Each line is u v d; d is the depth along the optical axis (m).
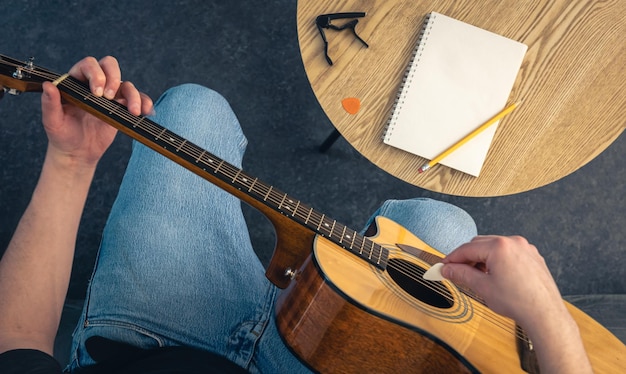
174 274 1.08
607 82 1.19
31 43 1.68
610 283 1.84
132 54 1.72
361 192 1.77
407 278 1.00
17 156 1.62
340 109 1.14
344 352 0.95
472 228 1.28
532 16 1.19
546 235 1.82
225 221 1.16
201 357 0.99
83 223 1.62
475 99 1.14
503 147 1.16
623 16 1.20
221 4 1.78
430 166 1.13
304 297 0.93
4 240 1.57
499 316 1.00
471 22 1.18
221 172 0.87
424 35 1.15
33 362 0.75
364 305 0.90
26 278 0.85
